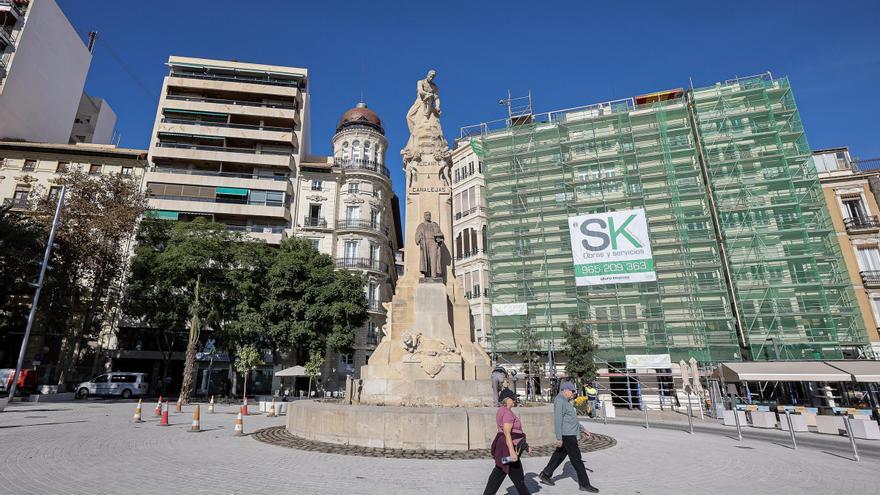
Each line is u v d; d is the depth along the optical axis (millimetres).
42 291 25250
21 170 39094
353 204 43062
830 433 15125
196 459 7734
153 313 29250
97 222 26844
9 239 24047
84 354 35125
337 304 29422
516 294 33562
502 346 32219
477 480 6336
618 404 29391
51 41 43938
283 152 45094
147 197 32031
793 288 28875
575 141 36031
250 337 28906
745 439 12805
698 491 6098
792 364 21203
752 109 33500
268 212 41156
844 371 19688
